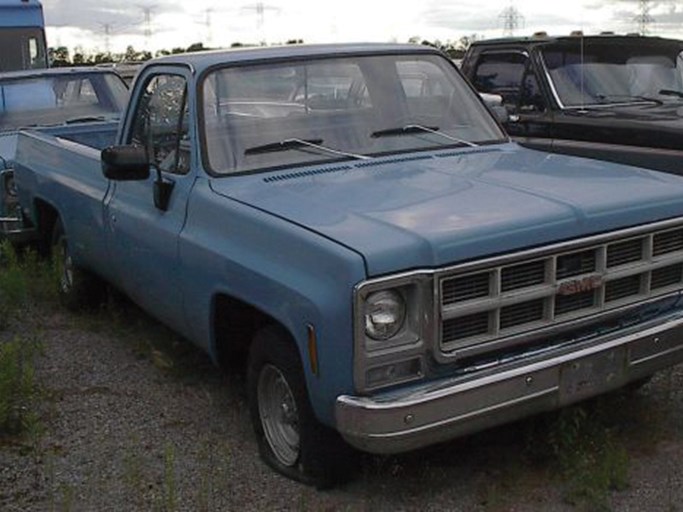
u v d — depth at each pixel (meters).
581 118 7.69
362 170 4.76
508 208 4.01
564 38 8.34
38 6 14.87
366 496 4.18
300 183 4.58
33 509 4.16
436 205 4.09
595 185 4.40
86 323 6.89
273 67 5.14
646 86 8.32
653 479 4.24
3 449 4.77
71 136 8.16
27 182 7.59
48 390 5.54
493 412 3.76
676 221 4.30
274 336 4.21
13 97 9.67
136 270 5.50
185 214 4.82
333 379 3.68
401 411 3.57
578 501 4.05
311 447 4.12
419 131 5.26
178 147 5.06
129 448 4.75
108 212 5.81
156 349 6.21
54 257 7.37
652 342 4.19
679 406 5.00
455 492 4.20
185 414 5.18
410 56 5.54
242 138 4.91
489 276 3.78
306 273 3.81
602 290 4.09
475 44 9.00
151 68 5.58
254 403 4.51
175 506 4.14
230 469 4.49
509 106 8.41
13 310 7.02
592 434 4.51
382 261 3.58
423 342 3.67
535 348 3.97
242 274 4.20
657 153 7.07
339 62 5.28
